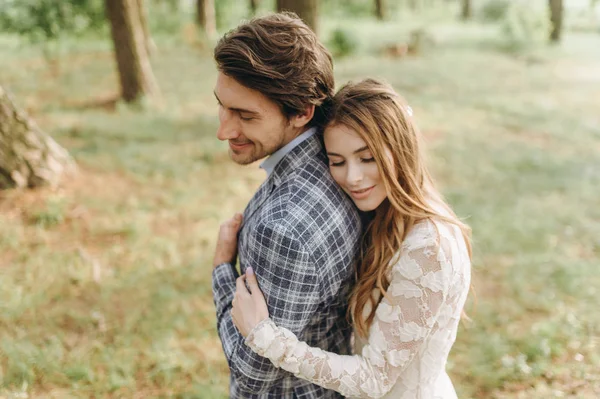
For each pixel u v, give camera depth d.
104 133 7.28
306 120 1.38
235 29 1.31
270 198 1.40
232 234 1.67
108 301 3.59
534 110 9.40
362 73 12.23
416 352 1.41
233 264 1.69
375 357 1.39
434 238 1.37
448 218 1.44
